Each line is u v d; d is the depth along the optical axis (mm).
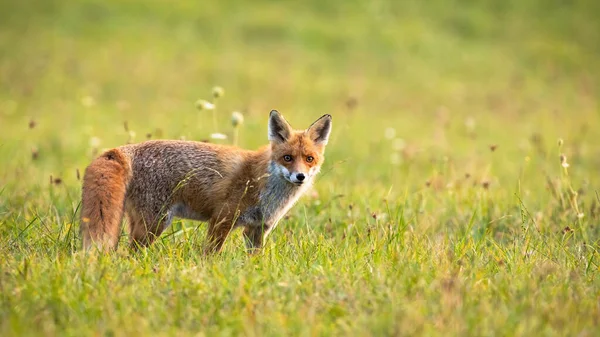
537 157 31438
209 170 15914
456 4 67125
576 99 49938
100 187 14250
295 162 16219
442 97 49062
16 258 13414
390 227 15789
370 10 64562
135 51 52562
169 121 35781
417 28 61812
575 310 11258
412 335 10219
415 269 13039
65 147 29922
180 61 51656
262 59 54000
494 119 43844
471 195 19609
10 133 32875
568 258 14445
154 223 15633
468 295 11672
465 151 33844
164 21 58562
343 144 33094
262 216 16281
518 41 61406
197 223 17750
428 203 19828
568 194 18203
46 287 11500
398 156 30016
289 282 12164
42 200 18203
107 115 38594
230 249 14938
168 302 11312
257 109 41469
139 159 15477
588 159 31906
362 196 19656
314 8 64375
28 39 52562
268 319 10656
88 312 10797
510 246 15289
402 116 43875
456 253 14461
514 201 19797
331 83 50062
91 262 12531
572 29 64375
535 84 52750
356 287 12141
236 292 11586
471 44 60375
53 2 58875
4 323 10211
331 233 16922
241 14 61219
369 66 54469
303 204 17594
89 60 49875
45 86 44469
